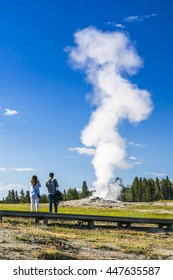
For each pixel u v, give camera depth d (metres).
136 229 26.91
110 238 22.00
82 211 42.28
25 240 17.92
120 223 27.16
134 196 188.00
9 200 162.75
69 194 162.12
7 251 15.68
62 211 40.88
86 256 16.75
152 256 18.20
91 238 21.19
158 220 27.52
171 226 27.89
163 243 22.14
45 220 25.23
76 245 18.66
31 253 15.93
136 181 190.12
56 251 16.31
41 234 19.55
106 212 42.12
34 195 27.03
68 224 26.03
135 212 44.19
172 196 190.25
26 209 41.41
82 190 173.25
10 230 20.20
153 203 68.50
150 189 187.50
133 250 18.86
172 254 19.08
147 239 23.23
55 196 27.38
